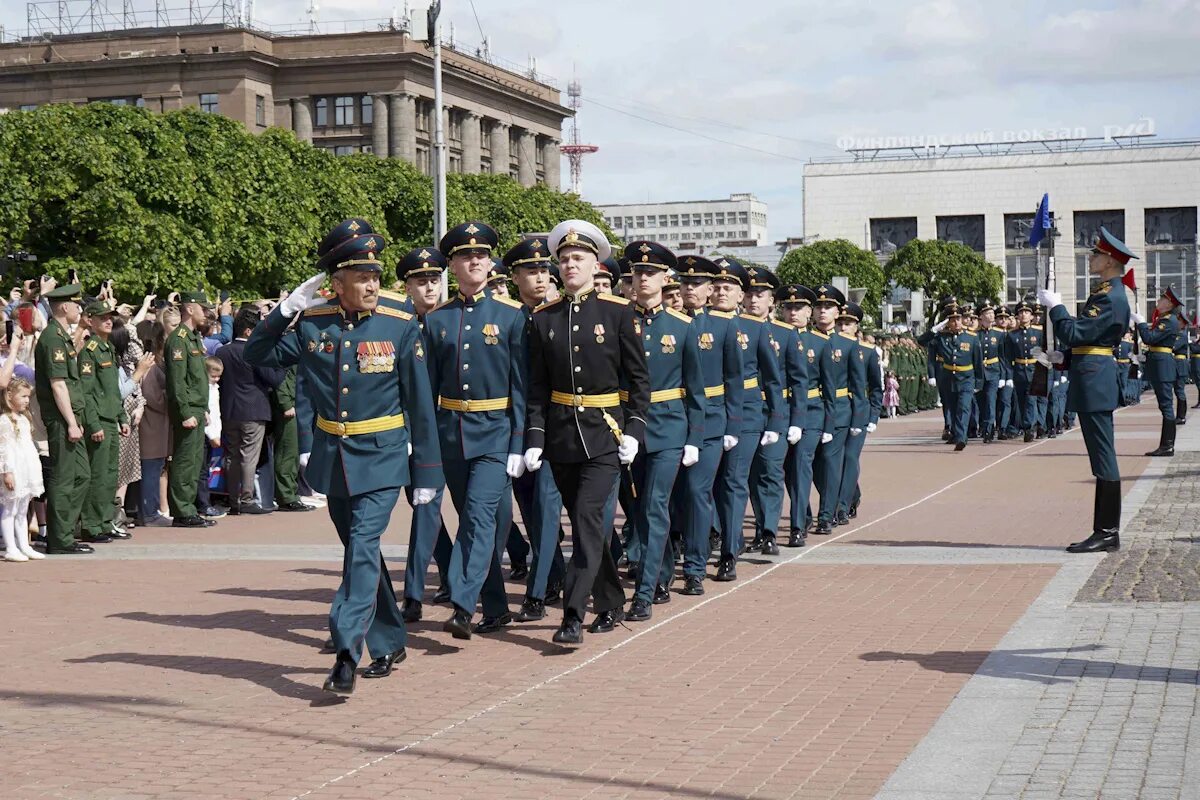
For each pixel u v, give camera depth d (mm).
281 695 8492
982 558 13055
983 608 10539
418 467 8867
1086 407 13172
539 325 9891
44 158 49875
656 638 9867
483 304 10211
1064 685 8070
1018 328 29969
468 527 9852
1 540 15562
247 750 7289
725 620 10453
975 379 29250
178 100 95938
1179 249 121125
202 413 17266
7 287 47781
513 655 9469
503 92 110875
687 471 11594
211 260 54000
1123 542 13789
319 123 99625
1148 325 24578
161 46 96438
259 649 9875
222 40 96188
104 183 50281
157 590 12430
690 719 7688
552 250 9930
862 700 7953
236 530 16891
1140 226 121812
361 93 98688
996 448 28109
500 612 10344
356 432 8672
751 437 12422
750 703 7980
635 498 10961
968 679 8328
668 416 10781
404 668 9156
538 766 6891
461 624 9586
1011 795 6184
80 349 15555
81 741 7496
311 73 98562
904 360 43594
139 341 18562
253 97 96562
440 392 10195
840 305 15594
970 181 125500
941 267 96625
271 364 9188
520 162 115875
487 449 10008
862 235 128000
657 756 7004
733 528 12297
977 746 6941
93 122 51969
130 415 17250
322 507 19312
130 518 18188
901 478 21750
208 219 53312
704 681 8547
